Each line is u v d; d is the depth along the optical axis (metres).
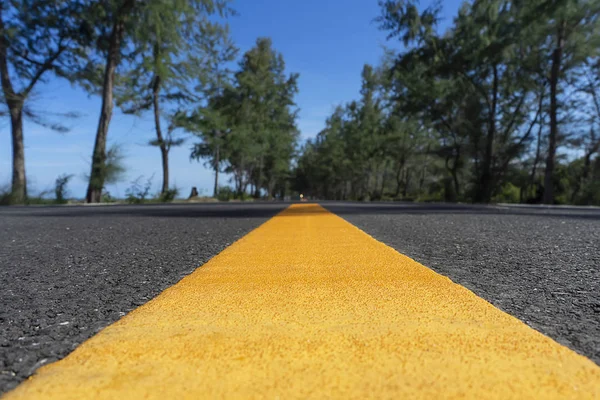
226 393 0.81
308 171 83.38
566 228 4.83
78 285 2.01
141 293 1.84
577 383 0.84
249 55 40.28
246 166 45.56
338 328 1.20
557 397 0.78
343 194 79.12
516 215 7.78
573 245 3.29
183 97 27.31
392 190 66.88
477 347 1.04
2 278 2.20
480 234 4.15
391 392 0.80
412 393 0.80
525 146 26.69
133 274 2.28
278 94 43.28
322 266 2.25
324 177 78.06
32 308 1.59
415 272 2.05
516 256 2.75
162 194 24.77
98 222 6.50
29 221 6.93
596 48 20.91
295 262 2.39
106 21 19.89
